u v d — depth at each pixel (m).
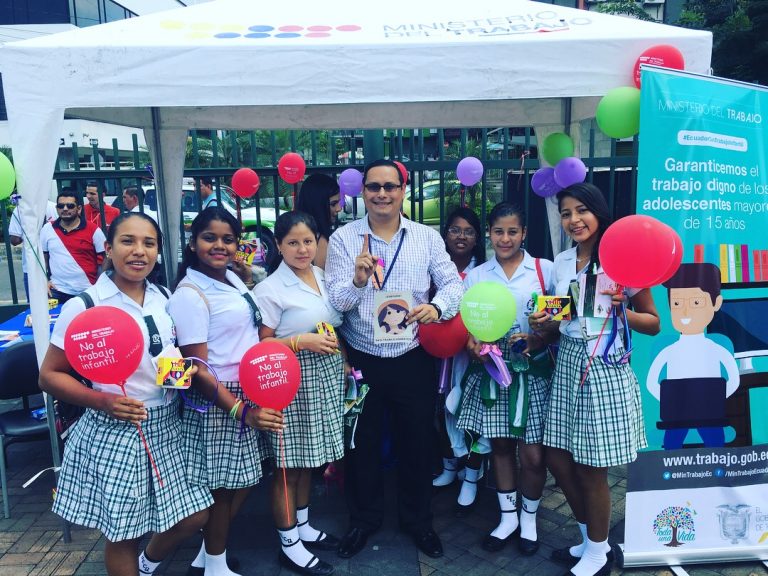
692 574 2.61
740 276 2.62
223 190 10.64
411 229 2.79
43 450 4.12
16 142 2.54
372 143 4.51
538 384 2.75
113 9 24.94
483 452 2.91
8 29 18.70
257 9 3.10
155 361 2.05
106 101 2.49
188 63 2.47
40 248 2.71
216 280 2.41
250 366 2.21
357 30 2.71
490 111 4.10
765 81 17.92
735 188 2.60
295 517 2.74
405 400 2.80
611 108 2.53
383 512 3.17
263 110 4.22
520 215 2.78
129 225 2.04
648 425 2.60
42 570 2.80
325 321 2.61
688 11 21.28
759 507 2.69
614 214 5.08
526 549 2.83
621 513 3.18
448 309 2.69
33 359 3.31
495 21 2.86
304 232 2.51
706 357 2.60
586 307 2.39
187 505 2.19
